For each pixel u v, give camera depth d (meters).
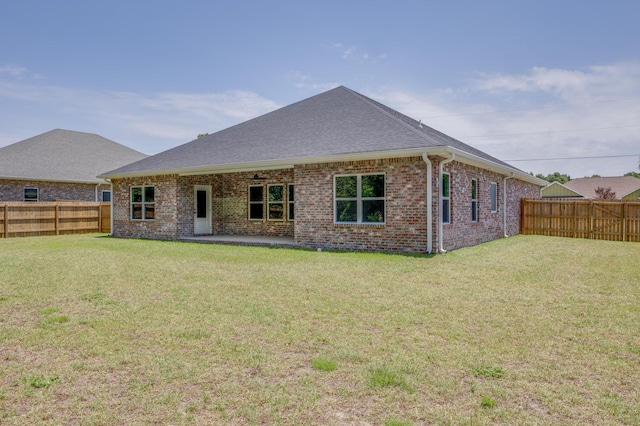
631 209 16.41
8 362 3.94
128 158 29.19
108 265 9.65
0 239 17.44
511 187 18.44
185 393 3.30
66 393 3.32
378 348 4.25
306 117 16.06
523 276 8.10
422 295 6.52
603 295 6.59
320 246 12.77
